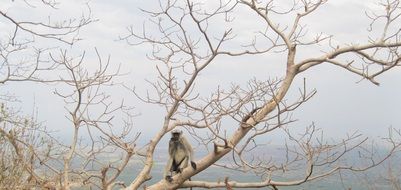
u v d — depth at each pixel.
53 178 8.59
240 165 8.60
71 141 8.51
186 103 8.88
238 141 9.52
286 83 9.87
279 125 8.16
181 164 11.04
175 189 9.87
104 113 8.63
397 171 9.31
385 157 8.69
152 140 9.28
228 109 8.81
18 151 8.45
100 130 8.56
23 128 8.72
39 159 8.34
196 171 9.67
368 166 8.74
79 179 8.45
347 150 8.38
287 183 8.93
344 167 8.81
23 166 8.43
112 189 9.16
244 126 9.32
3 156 8.72
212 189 10.08
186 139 11.26
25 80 8.77
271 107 9.44
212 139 9.10
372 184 9.29
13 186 8.41
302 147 8.52
